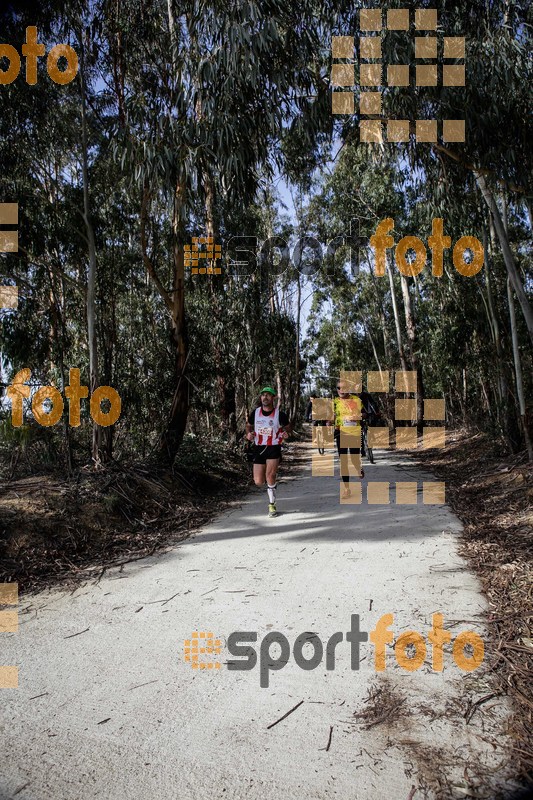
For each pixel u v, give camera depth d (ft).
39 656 11.91
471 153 23.36
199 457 35.32
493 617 12.69
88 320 28.35
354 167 54.39
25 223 27.20
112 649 12.10
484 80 21.74
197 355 36.01
